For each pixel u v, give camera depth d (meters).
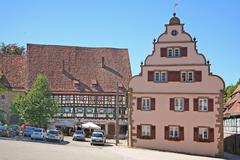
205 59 53.06
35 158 30.33
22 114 71.25
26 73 85.38
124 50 92.69
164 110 53.50
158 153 47.91
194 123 52.50
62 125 77.50
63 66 87.56
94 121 81.75
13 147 38.22
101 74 87.81
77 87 84.12
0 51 103.25
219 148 51.44
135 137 54.09
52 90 83.06
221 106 52.00
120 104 82.00
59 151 38.72
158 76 54.16
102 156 37.50
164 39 54.53
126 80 87.94
